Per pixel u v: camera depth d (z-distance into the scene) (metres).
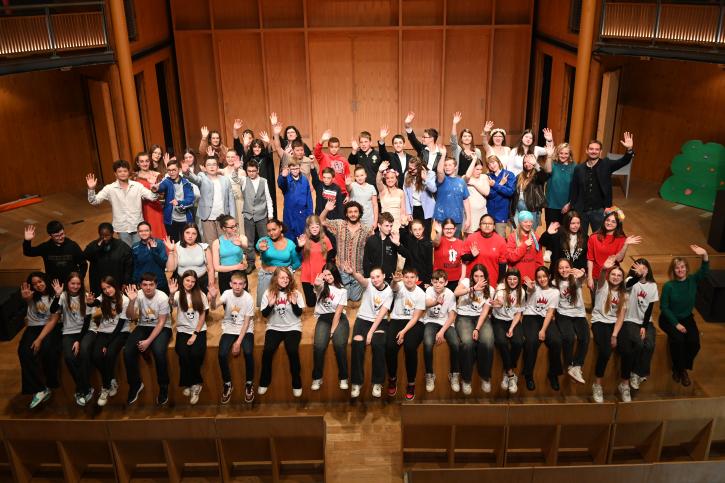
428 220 9.60
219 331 8.73
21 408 8.54
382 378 8.30
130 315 8.21
